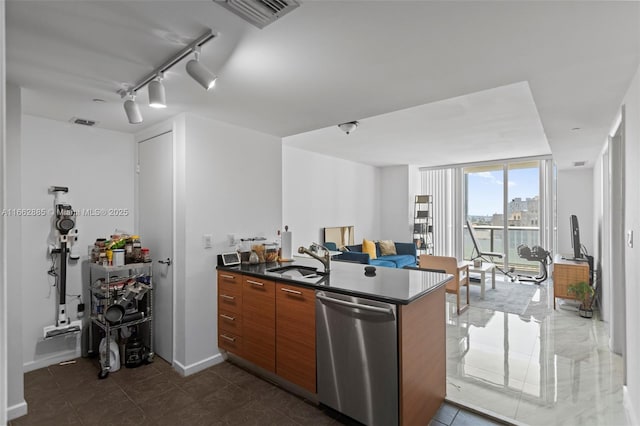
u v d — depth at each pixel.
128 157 3.52
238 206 3.22
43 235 2.98
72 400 2.43
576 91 2.29
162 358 3.11
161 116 2.95
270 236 3.53
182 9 1.41
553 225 6.75
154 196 3.22
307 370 2.32
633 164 2.12
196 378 2.75
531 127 4.22
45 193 3.00
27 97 2.47
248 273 2.73
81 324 3.09
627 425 2.11
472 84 2.23
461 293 5.61
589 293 4.31
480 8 1.39
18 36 1.63
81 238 3.21
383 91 2.36
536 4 1.36
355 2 1.35
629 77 2.06
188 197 2.83
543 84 2.19
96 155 3.30
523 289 5.91
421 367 2.07
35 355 2.93
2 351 0.59
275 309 2.53
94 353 3.16
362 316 2.00
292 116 2.93
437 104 3.32
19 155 2.28
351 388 2.07
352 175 7.10
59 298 3.03
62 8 1.41
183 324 2.83
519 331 3.82
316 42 1.68
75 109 2.74
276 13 1.42
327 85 2.25
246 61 1.90
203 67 1.69
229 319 2.92
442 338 2.38
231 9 1.40
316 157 6.15
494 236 7.45
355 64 1.93
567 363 3.00
